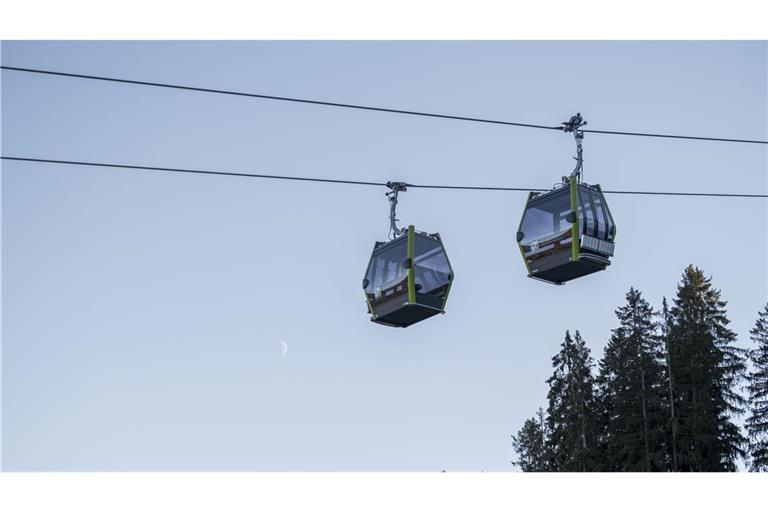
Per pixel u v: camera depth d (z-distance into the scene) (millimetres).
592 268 27203
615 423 68250
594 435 69188
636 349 70250
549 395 71750
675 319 72438
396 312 27438
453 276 27547
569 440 69438
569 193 27094
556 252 27109
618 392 69375
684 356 69438
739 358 71438
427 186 27688
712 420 66188
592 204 27141
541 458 76562
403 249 27266
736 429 67875
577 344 72188
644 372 69000
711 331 72250
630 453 66250
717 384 69438
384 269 27719
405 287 26969
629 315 71938
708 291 74625
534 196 28031
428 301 27125
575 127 27375
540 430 84312
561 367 71625
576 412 69500
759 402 69625
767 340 71375
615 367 70562
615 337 71750
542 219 27594
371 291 27953
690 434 66562
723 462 66625
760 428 68375
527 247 27797
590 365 71562
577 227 26688
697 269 75438
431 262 27391
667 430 67125
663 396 68625
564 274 27547
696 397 68750
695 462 64812
